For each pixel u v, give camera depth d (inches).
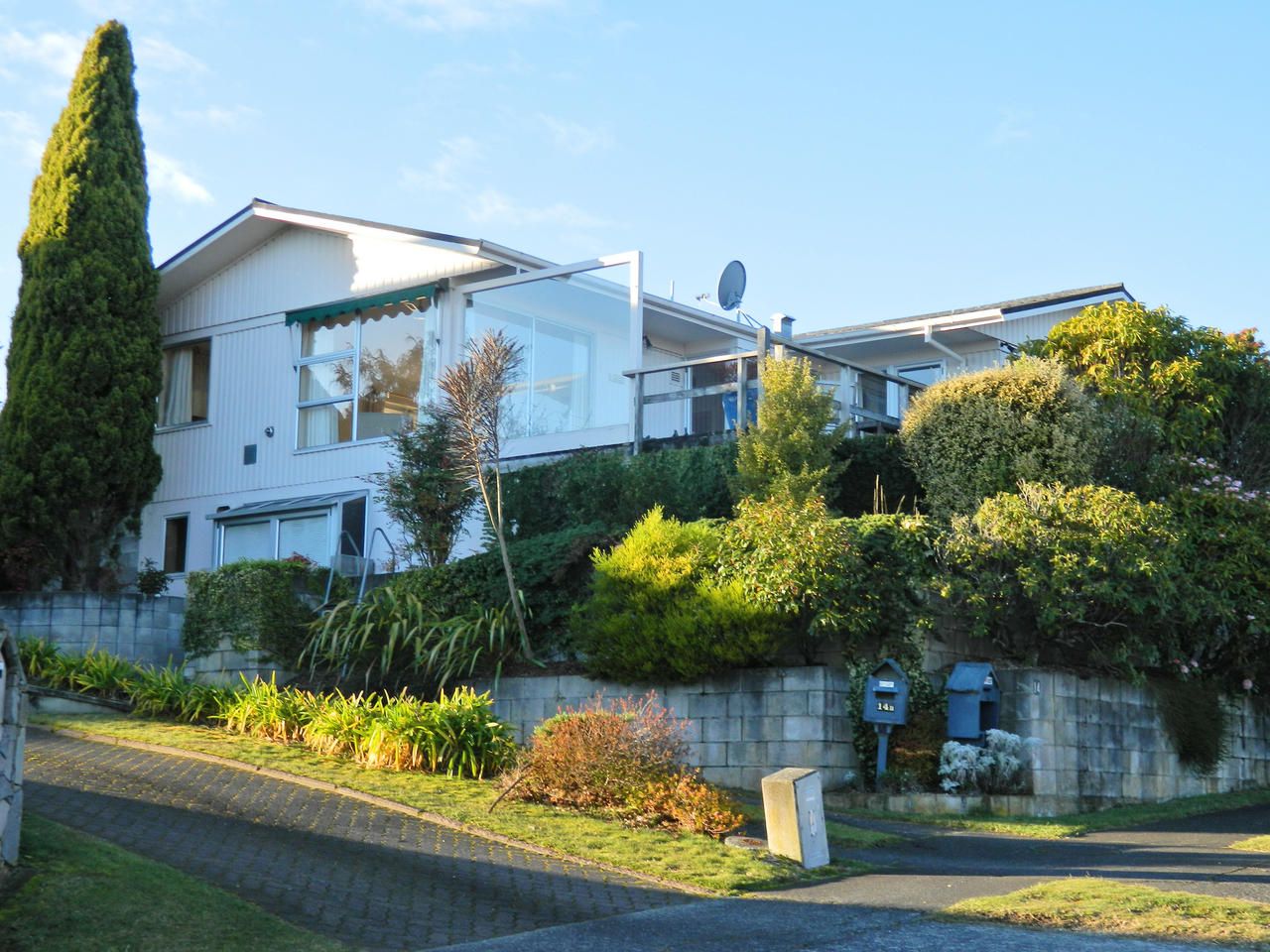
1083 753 609.6
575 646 656.4
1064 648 652.1
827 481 714.8
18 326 911.0
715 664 607.5
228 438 1040.2
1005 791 571.2
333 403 990.4
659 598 622.8
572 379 942.4
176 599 782.5
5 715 342.3
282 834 423.8
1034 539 613.9
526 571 698.8
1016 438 697.6
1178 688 685.3
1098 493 631.8
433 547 779.4
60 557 879.7
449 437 762.2
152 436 929.5
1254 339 861.8
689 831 468.8
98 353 897.5
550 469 799.1
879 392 863.1
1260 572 702.5
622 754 490.6
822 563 592.4
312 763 535.5
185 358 1083.3
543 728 510.0
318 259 1012.5
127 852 371.6
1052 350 863.7
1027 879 409.1
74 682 665.6
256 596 725.3
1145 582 619.8
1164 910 351.3
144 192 954.7
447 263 946.7
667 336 1118.4
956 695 581.6
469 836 445.4
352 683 698.2
